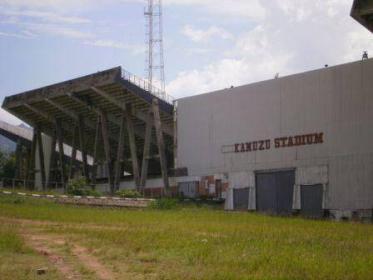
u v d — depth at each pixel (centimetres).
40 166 10138
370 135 6109
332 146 6406
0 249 2336
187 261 2131
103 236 2920
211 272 1895
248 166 7188
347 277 1814
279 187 6881
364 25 5456
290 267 1978
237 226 3834
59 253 2347
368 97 6144
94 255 2295
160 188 7950
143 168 8050
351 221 5675
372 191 6047
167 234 3047
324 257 2233
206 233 3256
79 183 7225
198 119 7788
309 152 6600
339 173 6322
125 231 3184
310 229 3747
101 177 9500
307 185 6581
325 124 6481
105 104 8306
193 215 5088
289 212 6731
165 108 8019
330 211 6350
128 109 8050
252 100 7200
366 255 2317
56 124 9519
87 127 9294
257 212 6731
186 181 7831
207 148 7662
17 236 2786
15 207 5044
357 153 6194
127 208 6162
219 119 7550
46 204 5662
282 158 6856
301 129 6694
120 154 8238
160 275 1861
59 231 3203
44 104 9075
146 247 2495
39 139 10056
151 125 8050
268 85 7050
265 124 7044
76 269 1970
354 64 6269
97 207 5953
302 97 6706
